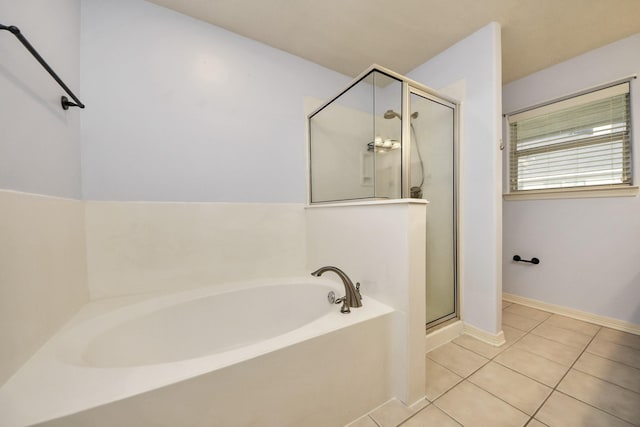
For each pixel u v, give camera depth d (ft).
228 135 5.62
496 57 5.26
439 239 5.80
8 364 2.19
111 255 4.48
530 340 5.41
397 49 6.25
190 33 5.20
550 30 5.54
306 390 2.90
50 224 3.09
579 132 6.52
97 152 4.37
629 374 4.17
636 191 5.66
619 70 5.86
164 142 4.94
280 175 6.31
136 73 4.69
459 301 5.89
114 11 4.53
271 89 6.18
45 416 1.79
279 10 5.05
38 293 2.75
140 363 3.75
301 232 6.59
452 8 4.97
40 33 3.08
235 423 2.45
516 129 7.74
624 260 5.85
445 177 5.90
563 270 6.77
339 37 5.86
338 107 5.94
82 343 3.03
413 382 3.63
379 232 4.17
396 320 3.76
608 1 4.73
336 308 3.92
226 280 5.55
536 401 3.61
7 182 2.36
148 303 4.23
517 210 7.65
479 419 3.32
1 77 2.33
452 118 5.98
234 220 5.67
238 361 2.46
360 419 3.36
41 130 3.02
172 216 5.01
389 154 5.16
